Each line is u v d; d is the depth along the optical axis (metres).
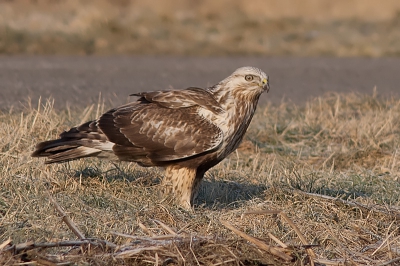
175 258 8.74
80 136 10.60
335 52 36.88
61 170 11.65
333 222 10.77
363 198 11.96
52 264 8.33
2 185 10.65
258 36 37.62
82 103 19.64
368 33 40.19
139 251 8.66
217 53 34.72
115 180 11.46
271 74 28.75
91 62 29.58
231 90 10.91
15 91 21.30
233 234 9.75
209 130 10.65
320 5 44.31
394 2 45.16
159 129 10.62
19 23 32.84
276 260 8.98
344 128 17.14
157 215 10.29
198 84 25.20
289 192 11.59
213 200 11.59
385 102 21.02
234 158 14.63
